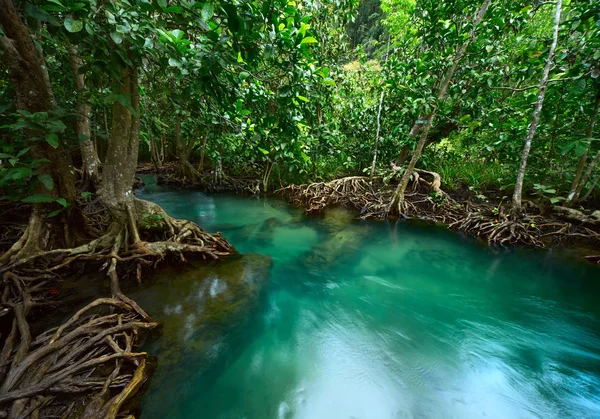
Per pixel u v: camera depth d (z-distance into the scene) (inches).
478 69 273.1
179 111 226.4
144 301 128.6
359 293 166.2
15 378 77.1
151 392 87.0
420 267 201.2
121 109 140.3
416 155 284.5
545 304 158.9
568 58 219.6
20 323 98.8
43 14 82.3
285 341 123.1
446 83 239.9
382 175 387.9
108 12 81.7
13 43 107.7
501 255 219.0
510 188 330.3
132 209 159.0
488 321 143.4
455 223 272.2
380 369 111.1
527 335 134.0
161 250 159.5
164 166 526.9
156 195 386.0
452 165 402.6
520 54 241.0
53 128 92.8
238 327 121.5
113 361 93.4
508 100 303.1
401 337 130.1
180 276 153.3
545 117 255.8
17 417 69.4
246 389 96.6
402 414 93.0
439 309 152.9
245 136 179.6
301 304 152.4
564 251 221.3
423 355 119.6
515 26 239.6
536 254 217.9
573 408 97.7
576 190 260.2
